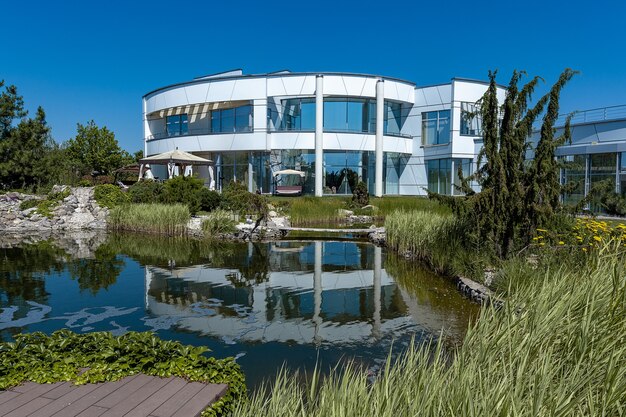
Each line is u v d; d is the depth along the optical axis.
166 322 7.01
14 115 24.59
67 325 6.85
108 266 11.58
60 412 3.53
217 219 17.66
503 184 8.55
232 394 4.04
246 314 7.46
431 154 33.47
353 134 32.25
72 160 41.25
